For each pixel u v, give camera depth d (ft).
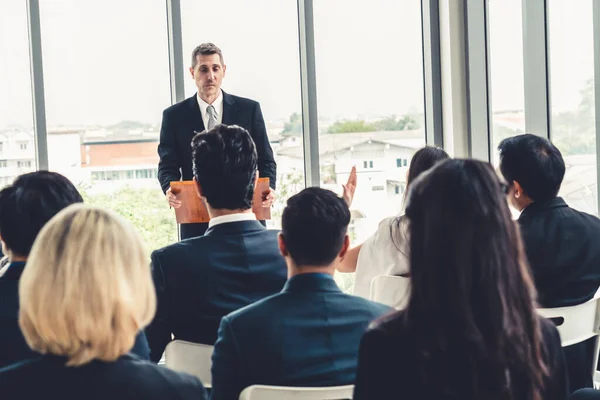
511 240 4.53
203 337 7.89
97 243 4.38
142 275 4.51
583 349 8.54
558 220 8.56
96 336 4.29
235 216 8.05
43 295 4.26
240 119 14.64
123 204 16.65
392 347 4.46
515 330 4.43
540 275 8.44
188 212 11.53
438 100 17.85
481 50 17.17
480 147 17.33
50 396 4.33
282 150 17.51
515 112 16.47
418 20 17.85
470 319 4.34
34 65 15.87
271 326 6.14
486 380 4.37
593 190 14.67
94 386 4.37
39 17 15.87
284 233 6.31
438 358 4.36
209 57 14.44
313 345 6.15
